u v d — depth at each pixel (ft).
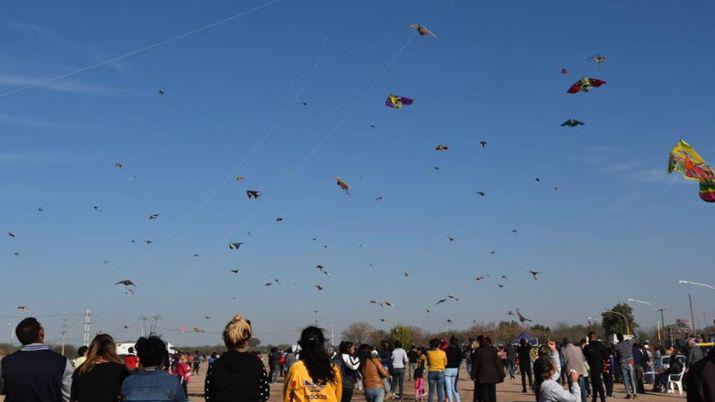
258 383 23.07
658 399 71.82
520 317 82.58
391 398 76.95
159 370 22.61
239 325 23.52
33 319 24.38
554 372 31.86
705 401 14.69
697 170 61.00
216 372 22.90
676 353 92.12
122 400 22.04
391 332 243.40
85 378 24.76
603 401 59.93
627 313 331.98
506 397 75.61
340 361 45.70
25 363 23.38
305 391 22.58
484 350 56.80
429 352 61.72
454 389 62.28
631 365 73.26
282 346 138.92
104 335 25.96
